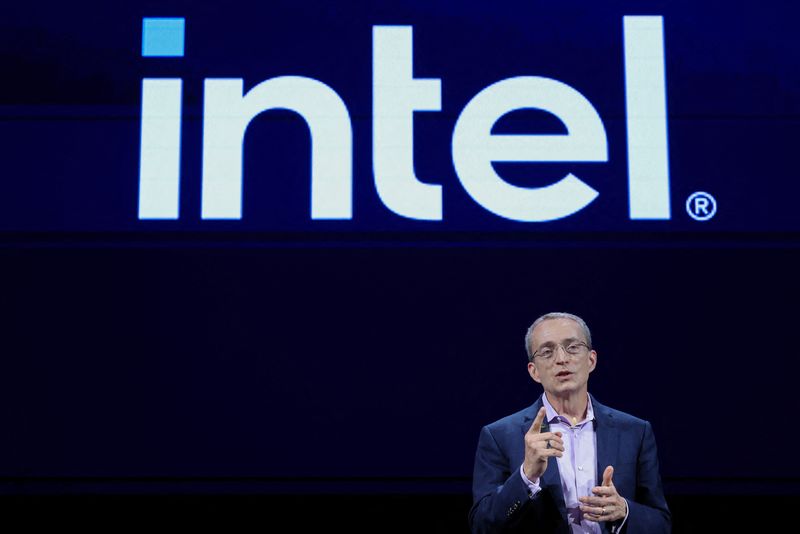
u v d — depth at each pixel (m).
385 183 4.91
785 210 4.85
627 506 3.00
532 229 4.84
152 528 4.57
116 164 4.91
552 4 5.09
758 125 4.94
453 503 4.61
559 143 4.95
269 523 4.59
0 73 5.00
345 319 4.75
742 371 4.66
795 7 5.07
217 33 5.07
